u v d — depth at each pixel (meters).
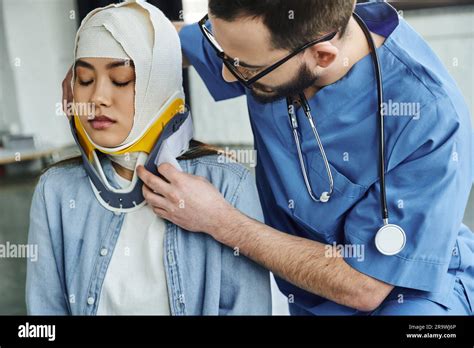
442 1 1.10
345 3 0.93
